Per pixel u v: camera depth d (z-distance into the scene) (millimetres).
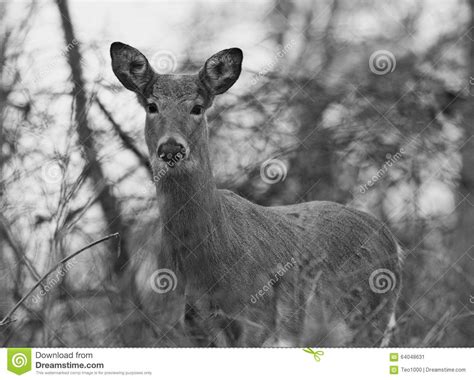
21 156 10523
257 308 8500
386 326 9938
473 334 9617
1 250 9656
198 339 8414
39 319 9234
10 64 11148
